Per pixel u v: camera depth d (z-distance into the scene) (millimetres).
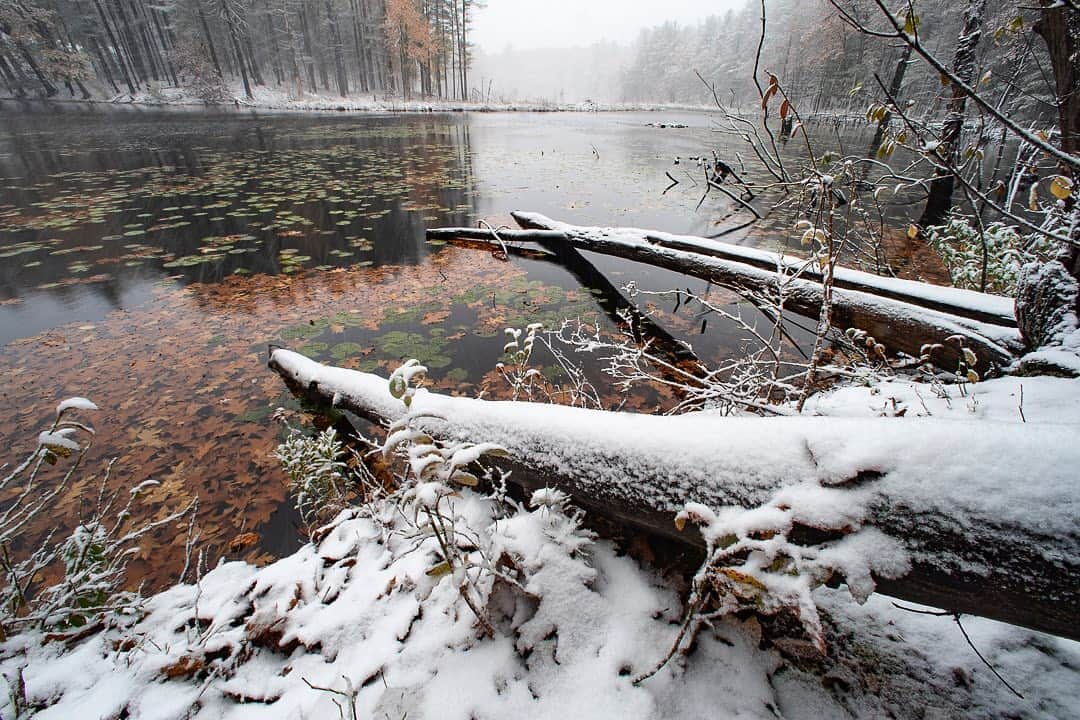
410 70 41188
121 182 9836
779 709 1039
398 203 8648
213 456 2633
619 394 3289
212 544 2107
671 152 15641
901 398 2025
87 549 1573
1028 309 2256
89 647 1371
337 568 1576
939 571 953
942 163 1946
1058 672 1092
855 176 2111
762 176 10789
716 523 1067
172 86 34688
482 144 17234
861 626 1221
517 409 1697
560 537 1375
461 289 5051
